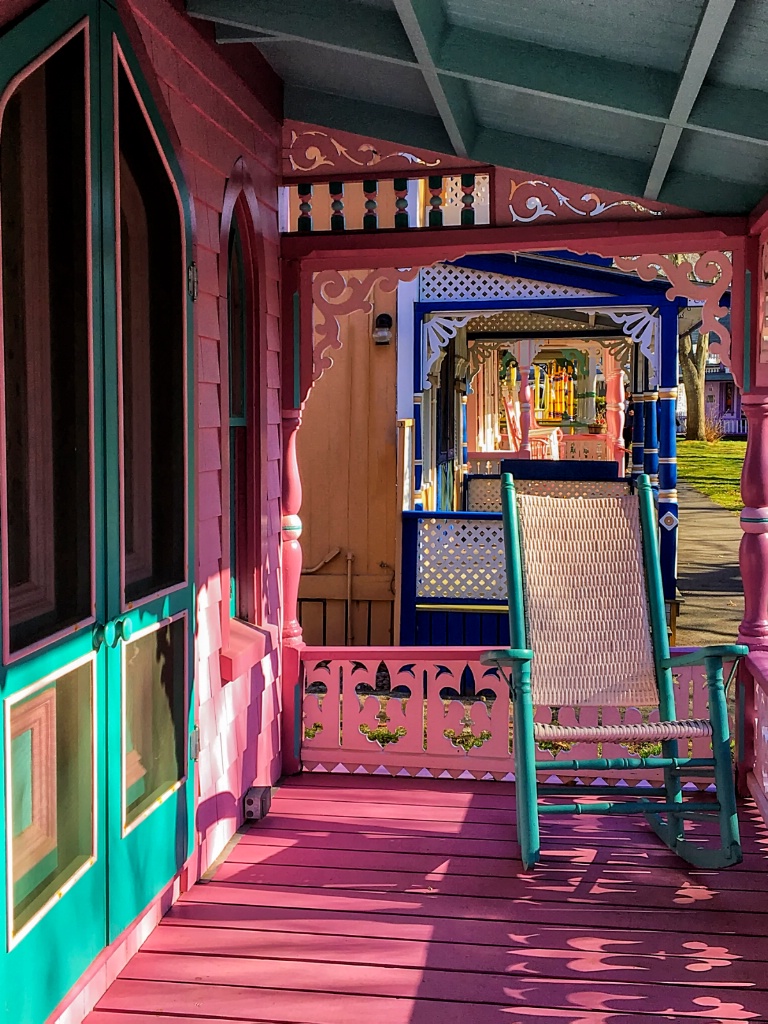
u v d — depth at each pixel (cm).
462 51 285
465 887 339
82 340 248
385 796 425
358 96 408
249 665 374
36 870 233
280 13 301
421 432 780
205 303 335
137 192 295
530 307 773
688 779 429
